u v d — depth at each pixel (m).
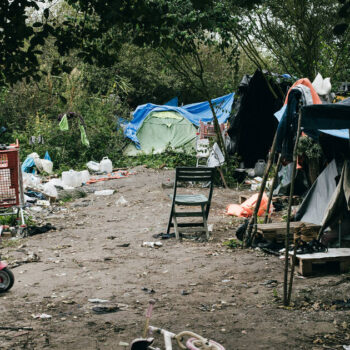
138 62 27.41
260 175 15.17
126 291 5.98
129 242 8.57
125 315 5.14
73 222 10.46
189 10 12.05
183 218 10.45
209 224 9.80
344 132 7.65
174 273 6.70
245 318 4.98
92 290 6.02
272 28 15.79
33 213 11.10
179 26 12.38
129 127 22.14
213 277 6.48
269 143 16.30
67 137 20.25
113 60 6.06
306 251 6.59
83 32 5.77
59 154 19.58
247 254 7.57
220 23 12.30
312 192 8.62
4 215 9.87
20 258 7.65
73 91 21.70
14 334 4.61
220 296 5.73
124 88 25.41
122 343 4.39
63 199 13.10
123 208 11.85
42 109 22.14
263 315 5.04
